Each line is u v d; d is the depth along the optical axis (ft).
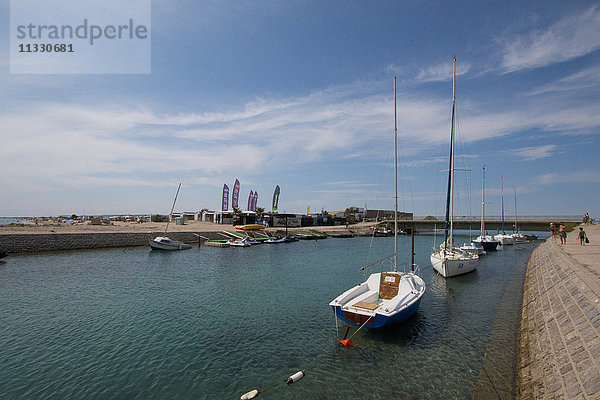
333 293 75.20
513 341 45.21
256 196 306.14
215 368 38.60
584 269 52.37
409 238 284.41
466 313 59.16
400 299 49.75
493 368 37.24
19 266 106.73
